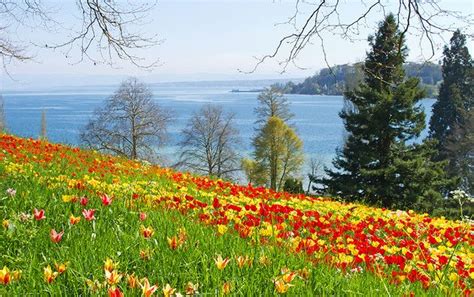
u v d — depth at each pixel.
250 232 6.11
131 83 47.88
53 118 146.12
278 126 54.31
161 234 5.32
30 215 5.57
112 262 4.09
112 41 8.41
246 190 12.19
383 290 4.63
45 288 3.82
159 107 49.53
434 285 5.18
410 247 7.26
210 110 54.84
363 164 33.75
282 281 3.97
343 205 12.27
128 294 3.73
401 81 33.19
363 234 7.70
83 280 3.89
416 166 32.31
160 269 4.32
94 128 47.50
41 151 14.21
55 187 7.49
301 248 5.77
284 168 55.22
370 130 33.78
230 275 4.30
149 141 48.56
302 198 12.57
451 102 57.56
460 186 47.22
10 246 4.84
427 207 32.19
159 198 8.12
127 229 5.59
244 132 116.19
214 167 55.06
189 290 3.86
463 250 7.97
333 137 108.75
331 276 4.58
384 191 32.16
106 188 8.54
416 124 34.16
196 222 6.62
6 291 3.71
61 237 4.86
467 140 48.50
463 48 57.12
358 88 34.69
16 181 7.72
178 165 54.38
